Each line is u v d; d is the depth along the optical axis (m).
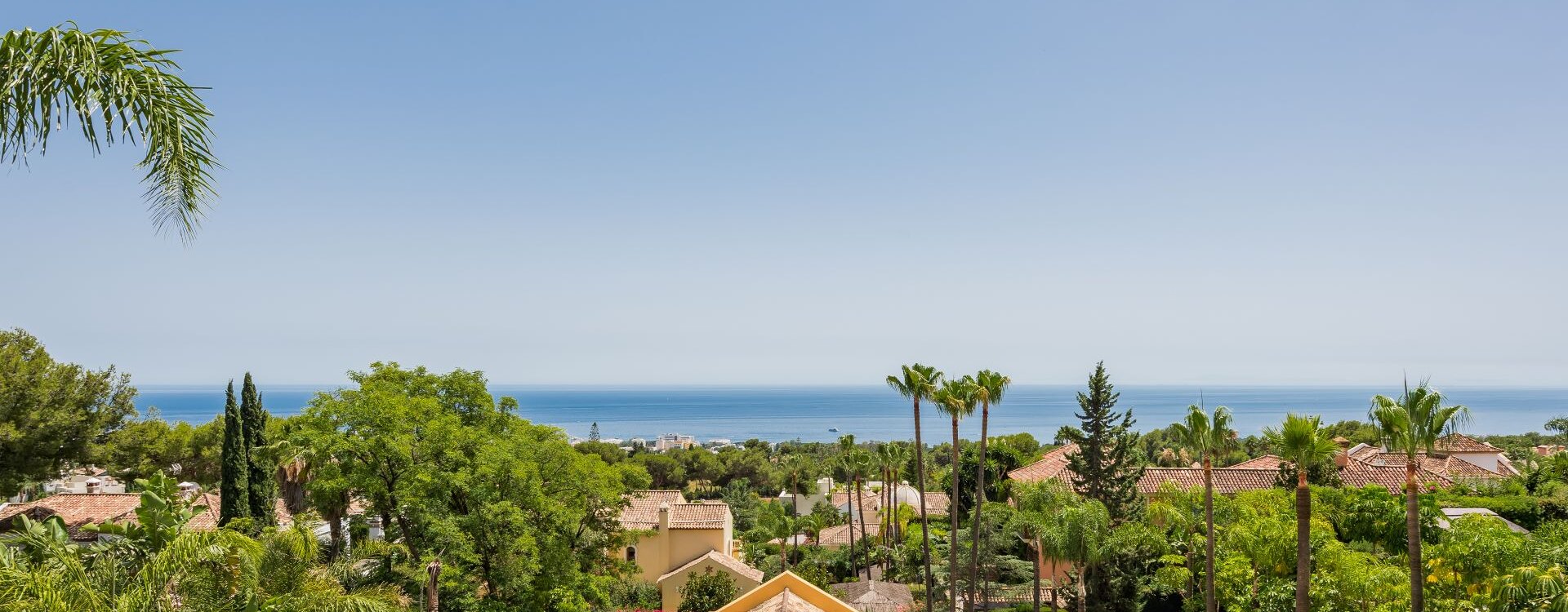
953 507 34.03
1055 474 52.19
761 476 118.12
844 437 57.84
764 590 19.50
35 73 8.23
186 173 9.50
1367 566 27.39
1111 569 36.44
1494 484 49.03
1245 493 38.50
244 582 15.46
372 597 17.22
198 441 50.38
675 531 48.31
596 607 36.16
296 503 38.00
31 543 13.62
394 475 31.41
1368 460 61.06
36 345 35.28
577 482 33.44
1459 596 25.16
